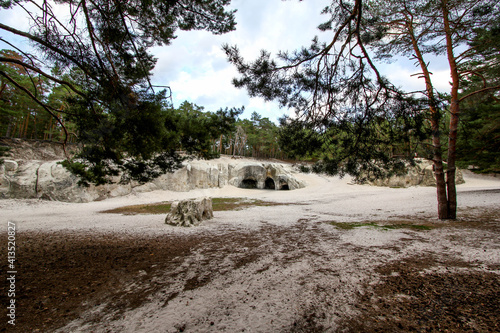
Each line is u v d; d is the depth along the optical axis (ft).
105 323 8.34
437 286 10.99
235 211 44.42
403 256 15.93
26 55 14.89
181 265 14.94
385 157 17.88
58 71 16.56
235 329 7.82
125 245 20.04
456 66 28.25
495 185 76.28
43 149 82.07
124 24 15.62
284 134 19.74
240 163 109.09
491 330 7.39
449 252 16.44
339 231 24.91
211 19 17.26
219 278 12.71
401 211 38.09
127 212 44.24
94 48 15.21
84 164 19.29
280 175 100.99
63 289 11.37
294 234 24.06
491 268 13.08
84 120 14.79
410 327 7.74
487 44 25.61
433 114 13.55
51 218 36.96
